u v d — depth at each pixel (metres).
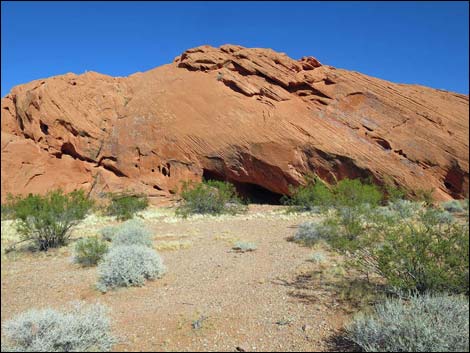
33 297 6.99
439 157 19.19
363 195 14.66
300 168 19.94
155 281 7.42
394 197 16.95
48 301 6.69
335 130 20.62
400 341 3.88
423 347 3.81
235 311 5.58
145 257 7.59
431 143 19.62
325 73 24.12
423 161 19.23
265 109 21.91
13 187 23.77
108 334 4.86
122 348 4.62
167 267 8.36
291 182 20.23
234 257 8.99
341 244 6.81
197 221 15.41
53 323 4.70
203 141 22.31
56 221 11.49
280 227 12.91
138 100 25.95
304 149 19.95
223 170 21.83
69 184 24.30
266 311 5.52
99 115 26.00
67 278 8.03
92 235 12.69
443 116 21.08
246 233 12.22
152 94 25.73
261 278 7.14
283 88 23.41
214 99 23.45
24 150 25.08
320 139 19.95
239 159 21.23
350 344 4.42
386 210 13.53
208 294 6.47
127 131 24.72
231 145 21.41
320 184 17.81
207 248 10.13
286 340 4.63
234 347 4.53
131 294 6.73
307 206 17.45
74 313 5.20
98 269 7.75
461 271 5.36
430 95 23.34
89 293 6.94
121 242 10.18
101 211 19.97
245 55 25.11
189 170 22.47
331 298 5.85
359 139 20.19
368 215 9.49
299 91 23.33
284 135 20.44
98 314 5.11
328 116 21.56
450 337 3.86
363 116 21.50
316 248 9.34
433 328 3.97
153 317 5.56
